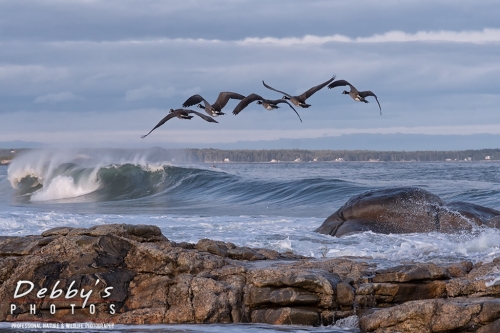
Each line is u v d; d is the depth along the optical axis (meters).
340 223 21.23
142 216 27.20
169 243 14.57
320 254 16.62
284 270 13.18
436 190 40.28
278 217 28.11
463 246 16.88
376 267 13.60
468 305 11.12
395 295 12.53
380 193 21.69
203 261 13.65
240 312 12.73
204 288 12.91
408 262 14.05
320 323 12.39
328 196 39.38
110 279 13.35
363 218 21.05
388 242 18.19
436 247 16.47
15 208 36.81
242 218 27.06
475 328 10.99
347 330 11.94
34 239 14.79
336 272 13.38
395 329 11.34
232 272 13.33
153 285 13.31
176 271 13.55
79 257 13.72
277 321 12.48
